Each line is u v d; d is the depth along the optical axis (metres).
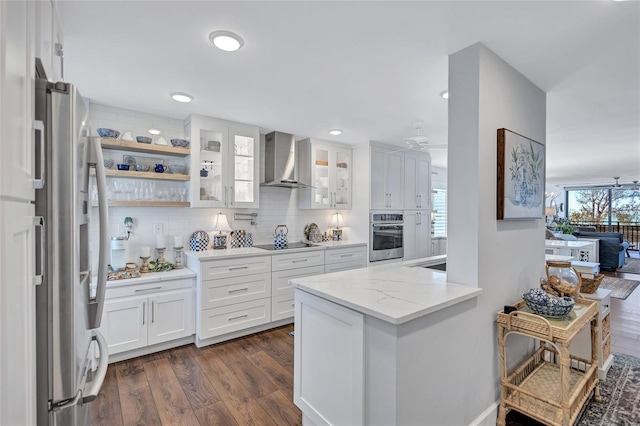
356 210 4.56
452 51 1.91
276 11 1.54
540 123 2.43
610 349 2.75
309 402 1.84
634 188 9.99
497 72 1.95
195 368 2.62
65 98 0.99
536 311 1.85
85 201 1.25
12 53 0.67
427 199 5.20
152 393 2.26
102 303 1.30
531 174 2.25
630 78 2.27
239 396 2.23
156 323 2.83
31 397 0.83
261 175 4.02
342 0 1.46
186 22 1.63
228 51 1.92
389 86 2.46
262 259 3.37
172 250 3.34
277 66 2.12
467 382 1.75
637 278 6.15
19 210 0.73
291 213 4.32
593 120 3.33
